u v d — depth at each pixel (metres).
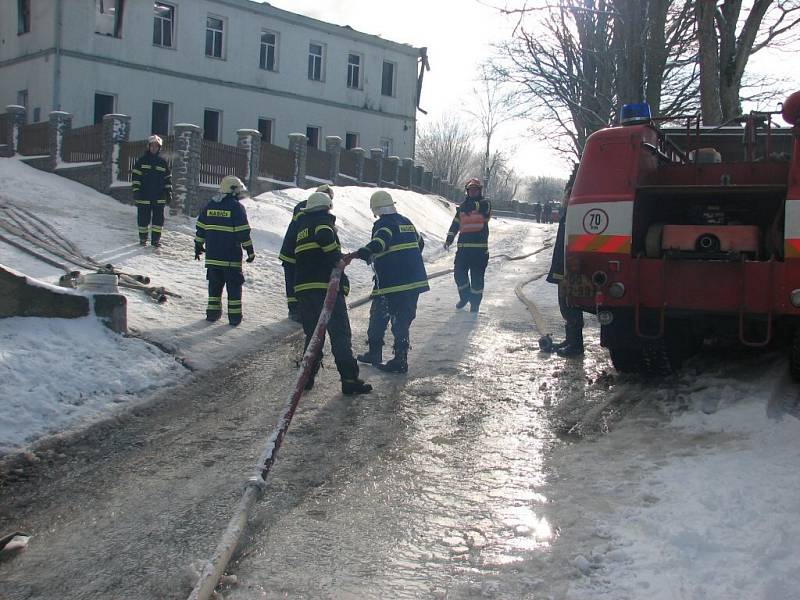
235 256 8.55
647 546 3.59
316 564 3.56
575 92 21.88
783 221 5.63
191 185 15.84
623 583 3.29
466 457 4.95
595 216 6.12
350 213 18.94
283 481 4.54
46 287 6.70
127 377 6.29
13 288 6.55
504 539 3.78
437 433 5.43
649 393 6.41
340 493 4.37
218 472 4.68
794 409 5.58
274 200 17.05
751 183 6.14
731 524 3.73
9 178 15.94
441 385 6.71
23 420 5.24
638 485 4.34
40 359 6.02
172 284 10.03
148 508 4.16
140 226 12.02
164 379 6.50
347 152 25.91
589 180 6.17
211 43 30.81
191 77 29.80
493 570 3.48
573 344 7.87
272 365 7.29
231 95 31.19
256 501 4.22
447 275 14.82
